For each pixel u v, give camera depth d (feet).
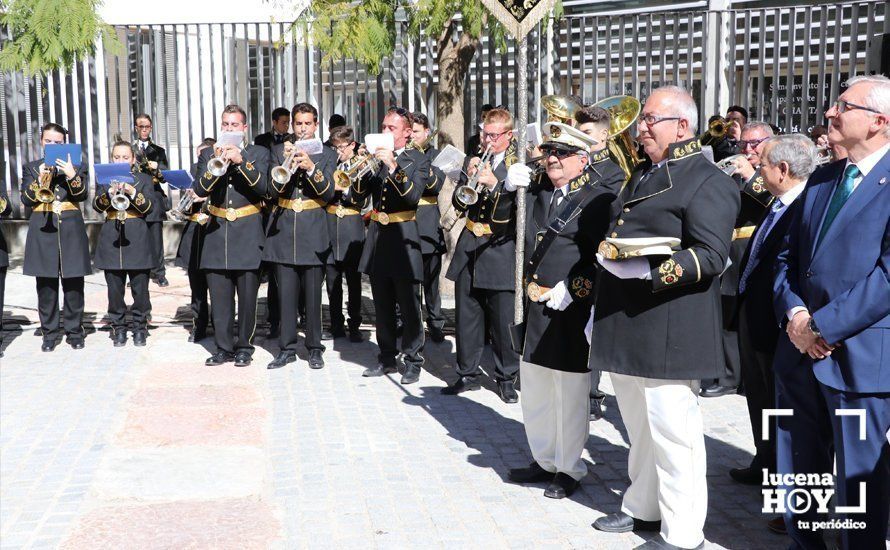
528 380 15.84
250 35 45.14
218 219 24.25
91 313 31.58
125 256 26.58
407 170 22.12
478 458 17.54
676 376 12.50
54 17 28.02
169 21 44.57
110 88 44.06
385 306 23.49
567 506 15.15
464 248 21.90
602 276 13.26
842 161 11.89
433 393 22.18
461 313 21.99
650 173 12.89
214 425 19.54
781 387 12.62
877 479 11.33
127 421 19.88
